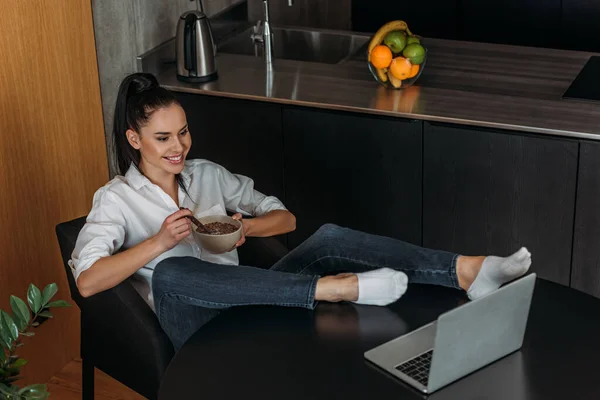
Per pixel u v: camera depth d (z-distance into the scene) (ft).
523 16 14.71
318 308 6.72
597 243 9.41
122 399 9.61
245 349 6.23
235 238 7.20
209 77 10.93
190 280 7.04
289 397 5.69
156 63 11.10
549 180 9.34
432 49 11.70
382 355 6.05
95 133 10.32
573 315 6.48
